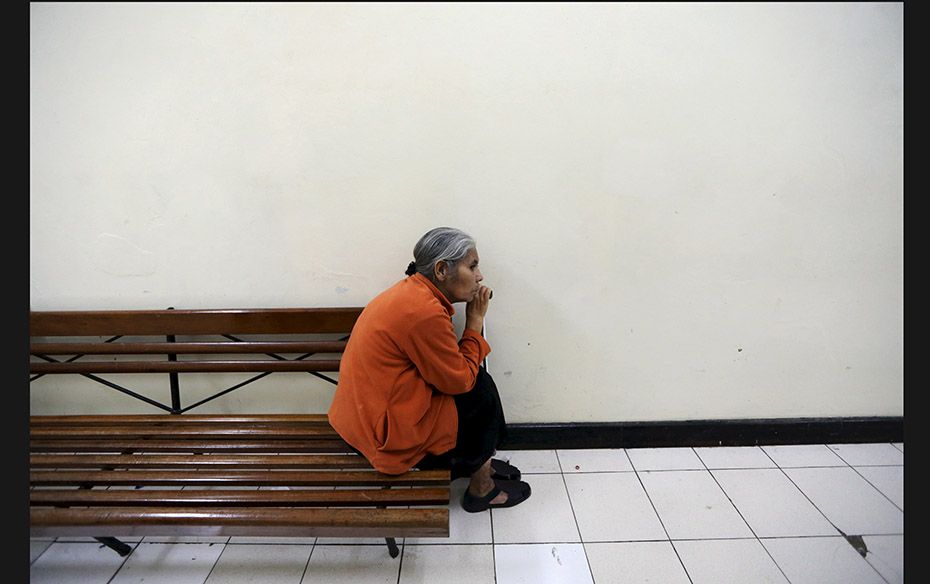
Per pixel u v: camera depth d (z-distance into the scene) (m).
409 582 1.59
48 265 2.00
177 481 1.58
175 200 1.95
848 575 1.58
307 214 1.96
